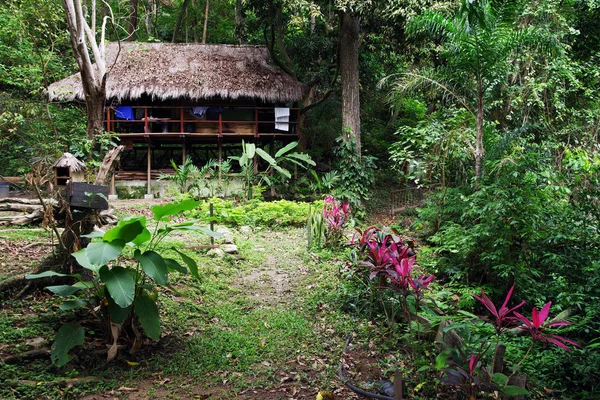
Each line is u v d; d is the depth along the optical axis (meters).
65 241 5.37
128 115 14.74
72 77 13.48
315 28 16.92
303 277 7.27
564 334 5.39
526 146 9.70
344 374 4.32
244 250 8.44
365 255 6.46
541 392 4.18
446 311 6.21
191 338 4.81
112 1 18.50
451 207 9.29
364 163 14.55
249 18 20.91
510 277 7.12
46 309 5.00
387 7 12.55
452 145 9.34
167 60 15.04
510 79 12.55
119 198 14.97
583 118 12.23
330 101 18.89
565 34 11.83
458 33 8.25
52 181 5.24
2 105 10.07
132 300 3.86
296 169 15.47
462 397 3.63
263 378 4.15
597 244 7.01
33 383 3.69
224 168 14.10
